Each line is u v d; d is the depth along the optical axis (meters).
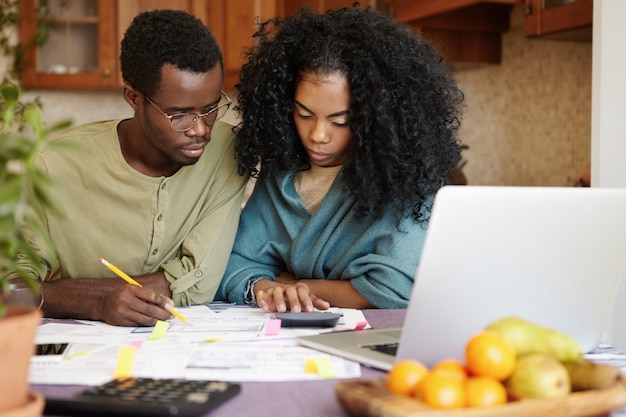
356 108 1.49
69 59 3.55
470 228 0.86
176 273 1.54
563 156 2.84
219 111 1.55
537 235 0.92
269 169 1.66
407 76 1.52
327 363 0.99
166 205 1.57
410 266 1.53
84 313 1.36
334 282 1.59
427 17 2.86
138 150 1.54
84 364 1.02
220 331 1.24
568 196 0.91
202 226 1.60
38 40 3.53
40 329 1.26
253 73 1.65
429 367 0.94
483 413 0.73
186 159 1.47
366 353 1.04
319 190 1.66
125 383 0.88
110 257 1.58
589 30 2.37
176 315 1.30
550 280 0.97
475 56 3.06
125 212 1.57
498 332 0.88
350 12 1.59
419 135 1.52
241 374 0.97
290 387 0.92
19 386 0.72
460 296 0.91
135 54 1.41
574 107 2.77
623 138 2.00
